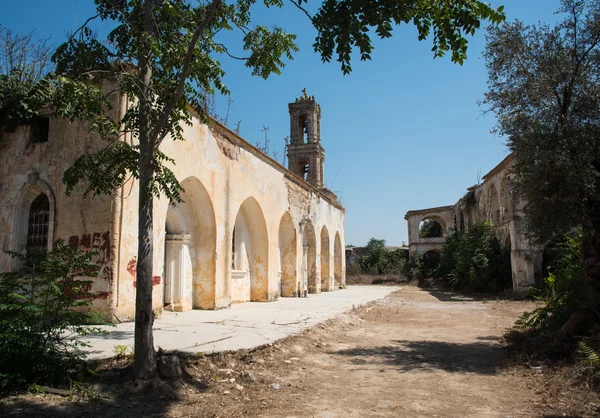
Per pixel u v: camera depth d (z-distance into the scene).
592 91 7.79
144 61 6.17
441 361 7.98
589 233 8.10
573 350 7.33
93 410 4.79
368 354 8.55
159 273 11.03
